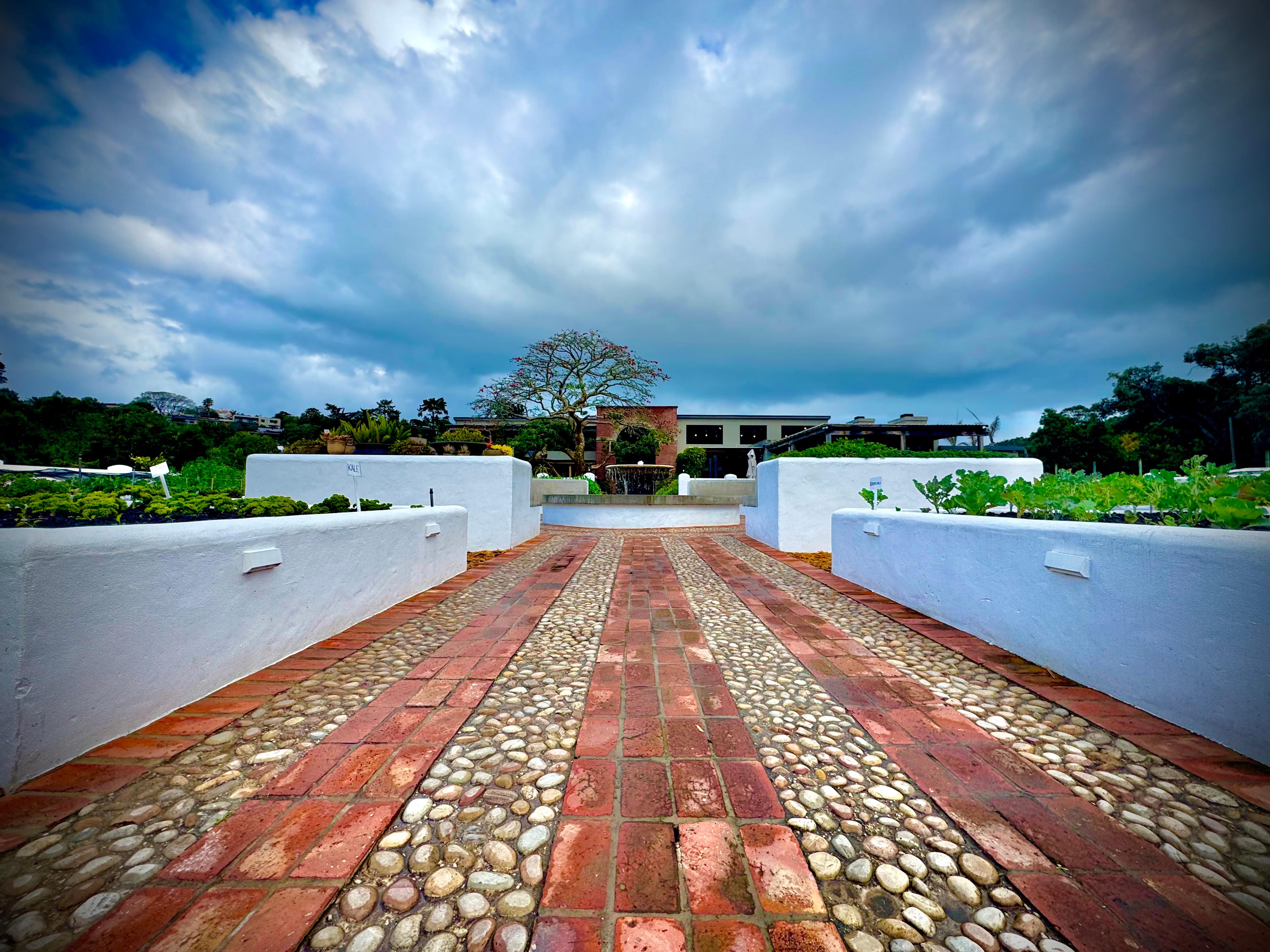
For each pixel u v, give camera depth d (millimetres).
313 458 7242
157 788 1657
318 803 1603
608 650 3121
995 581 3152
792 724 2172
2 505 2545
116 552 1954
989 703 2352
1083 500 3219
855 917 1200
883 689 2525
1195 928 1152
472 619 3832
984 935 1151
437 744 1984
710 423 31453
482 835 1469
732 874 1330
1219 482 2652
